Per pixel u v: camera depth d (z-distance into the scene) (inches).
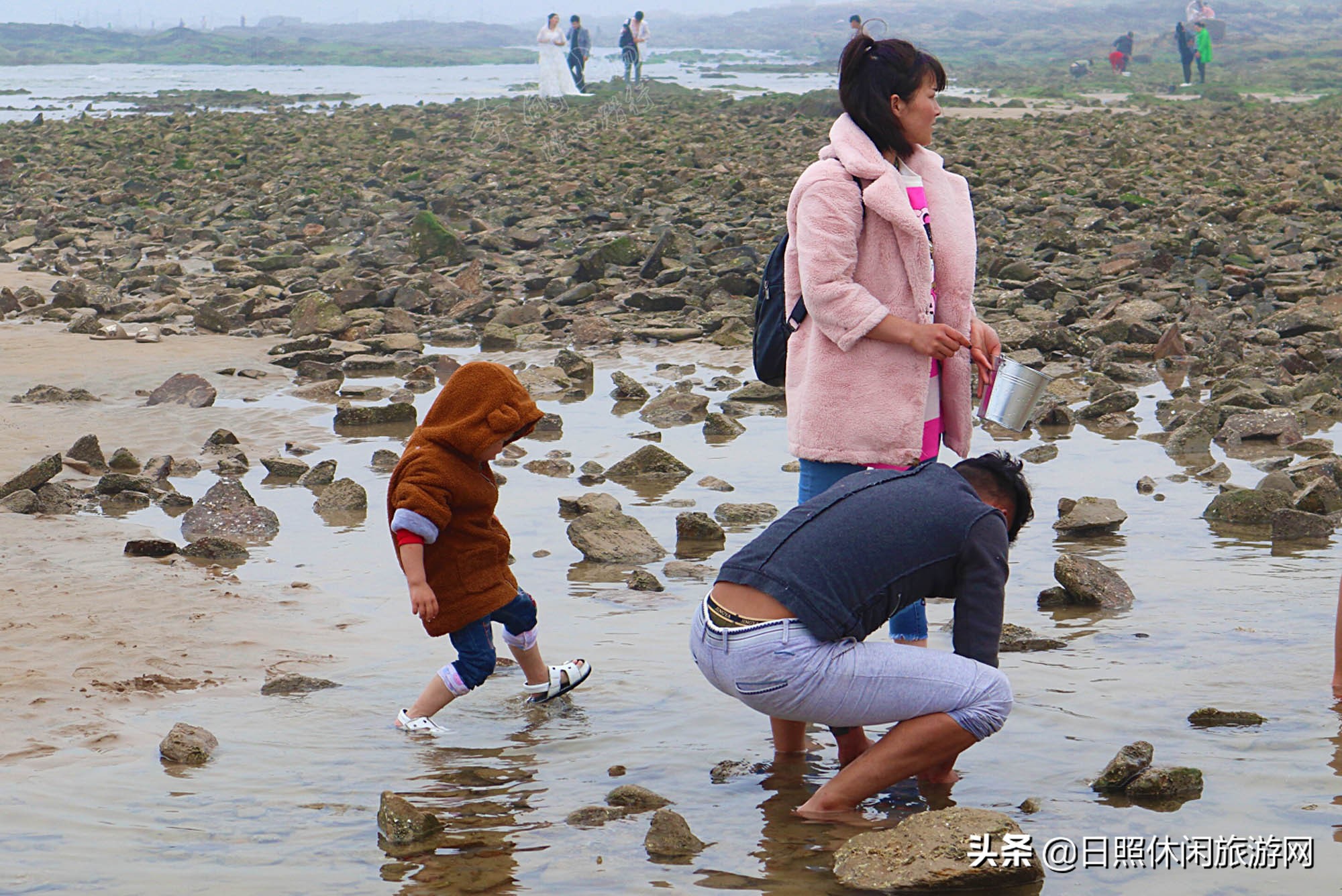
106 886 130.9
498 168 1083.3
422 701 176.9
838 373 172.2
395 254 673.6
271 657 202.8
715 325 511.2
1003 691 148.2
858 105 171.5
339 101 2293.3
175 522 284.0
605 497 286.2
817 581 147.1
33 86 3065.9
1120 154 996.6
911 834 134.0
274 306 553.0
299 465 323.3
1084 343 455.2
